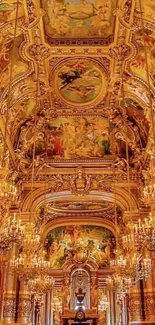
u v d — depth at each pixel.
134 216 18.06
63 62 14.73
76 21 12.97
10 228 9.59
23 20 12.52
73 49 14.02
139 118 17.69
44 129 18.61
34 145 17.41
